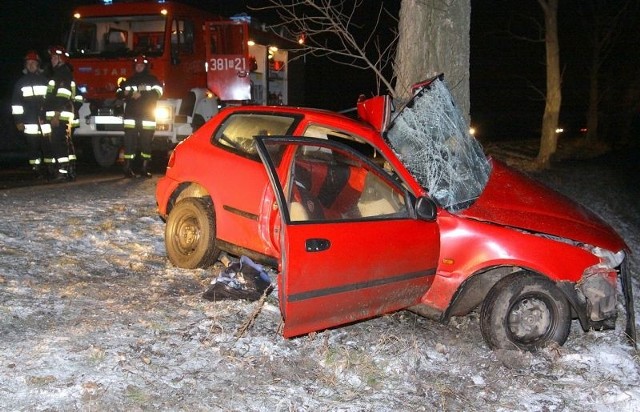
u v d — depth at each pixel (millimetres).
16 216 8680
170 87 14070
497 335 5652
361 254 5137
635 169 21750
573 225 5949
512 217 5863
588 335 6449
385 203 5820
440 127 6273
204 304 6105
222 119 6887
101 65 14352
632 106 29000
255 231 6285
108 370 4715
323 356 5312
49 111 12508
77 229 8172
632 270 10516
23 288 6148
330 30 9461
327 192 6180
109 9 14336
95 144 15609
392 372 5266
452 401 4938
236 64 14852
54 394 4344
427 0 8336
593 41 26797
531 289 5680
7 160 18062
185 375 4805
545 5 19781
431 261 5664
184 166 6945
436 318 5855
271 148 6098
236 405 4512
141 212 9461
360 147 7473
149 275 6895
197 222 6934
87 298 6074
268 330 5688
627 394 5180
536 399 5059
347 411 4594
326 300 5023
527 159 21734
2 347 4918
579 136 30781
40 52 25391
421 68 8414
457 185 6031
